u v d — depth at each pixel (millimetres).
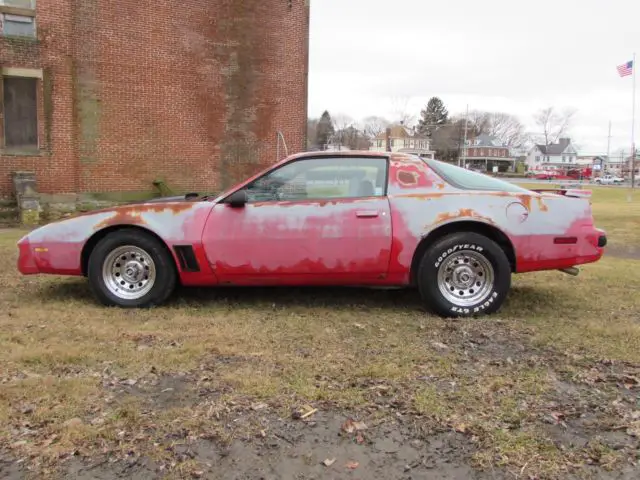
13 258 7098
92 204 15266
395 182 4664
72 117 14688
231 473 2301
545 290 5762
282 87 18062
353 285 4746
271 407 2842
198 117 16828
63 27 14273
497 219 4539
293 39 18109
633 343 3932
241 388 3055
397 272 4617
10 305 4832
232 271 4645
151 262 4734
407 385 3131
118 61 15430
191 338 3922
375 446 2512
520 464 2379
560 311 4867
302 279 4672
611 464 2381
